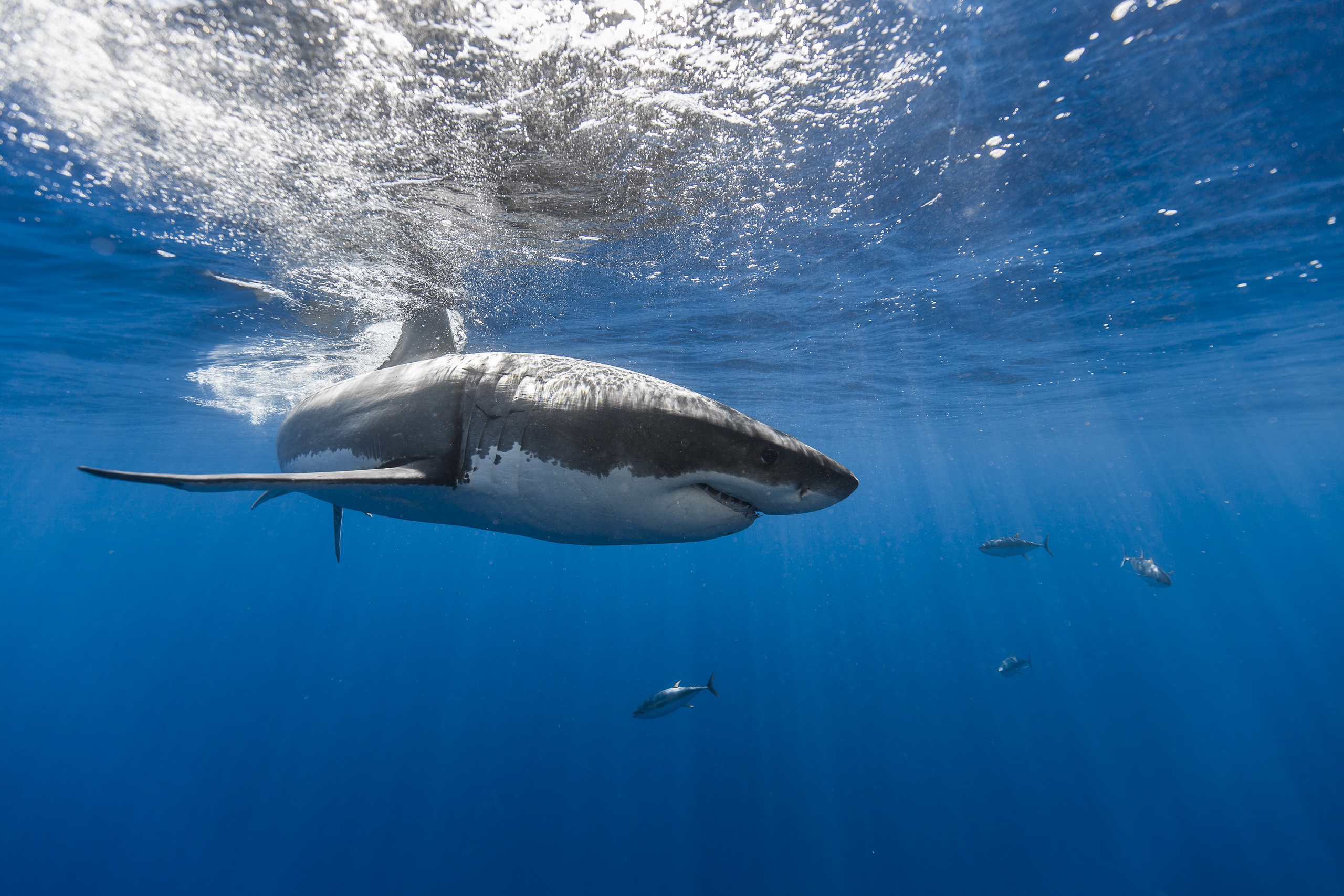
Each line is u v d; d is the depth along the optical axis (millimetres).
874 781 23828
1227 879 19250
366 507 2736
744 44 3754
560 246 6781
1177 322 12055
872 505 83062
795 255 7812
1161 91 4926
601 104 4180
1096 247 8141
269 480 1597
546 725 28594
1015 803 22547
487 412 2158
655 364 13945
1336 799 21047
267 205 5414
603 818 22750
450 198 5434
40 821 24922
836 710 28750
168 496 51625
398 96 3885
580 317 9781
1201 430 28422
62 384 13898
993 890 19438
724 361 13812
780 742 26219
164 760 28000
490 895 20172
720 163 5266
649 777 24594
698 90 4168
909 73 4387
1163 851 20328
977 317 11102
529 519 2234
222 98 3834
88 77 3590
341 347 10359
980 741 26234
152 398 15617
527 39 3445
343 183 5051
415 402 2314
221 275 7227
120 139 4320
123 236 6133
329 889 20984
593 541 2340
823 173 5719
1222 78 4797
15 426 19688
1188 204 7020
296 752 27688
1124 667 33781
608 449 2096
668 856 21094
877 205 6535
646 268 7801
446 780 25156
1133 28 4223
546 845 21797
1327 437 32188
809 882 19938
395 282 7375
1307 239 8242
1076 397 19797
